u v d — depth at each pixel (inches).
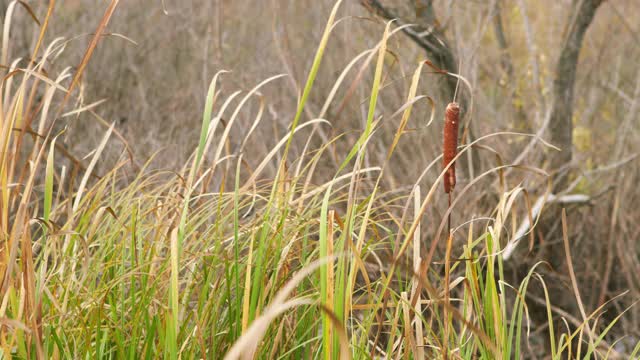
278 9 273.4
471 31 259.3
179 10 294.8
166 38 303.7
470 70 236.7
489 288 104.2
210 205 122.6
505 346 101.7
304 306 113.0
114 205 133.7
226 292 109.1
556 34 281.4
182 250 111.1
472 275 105.5
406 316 98.8
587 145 274.7
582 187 261.1
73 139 240.1
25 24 261.9
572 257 244.8
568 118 235.1
